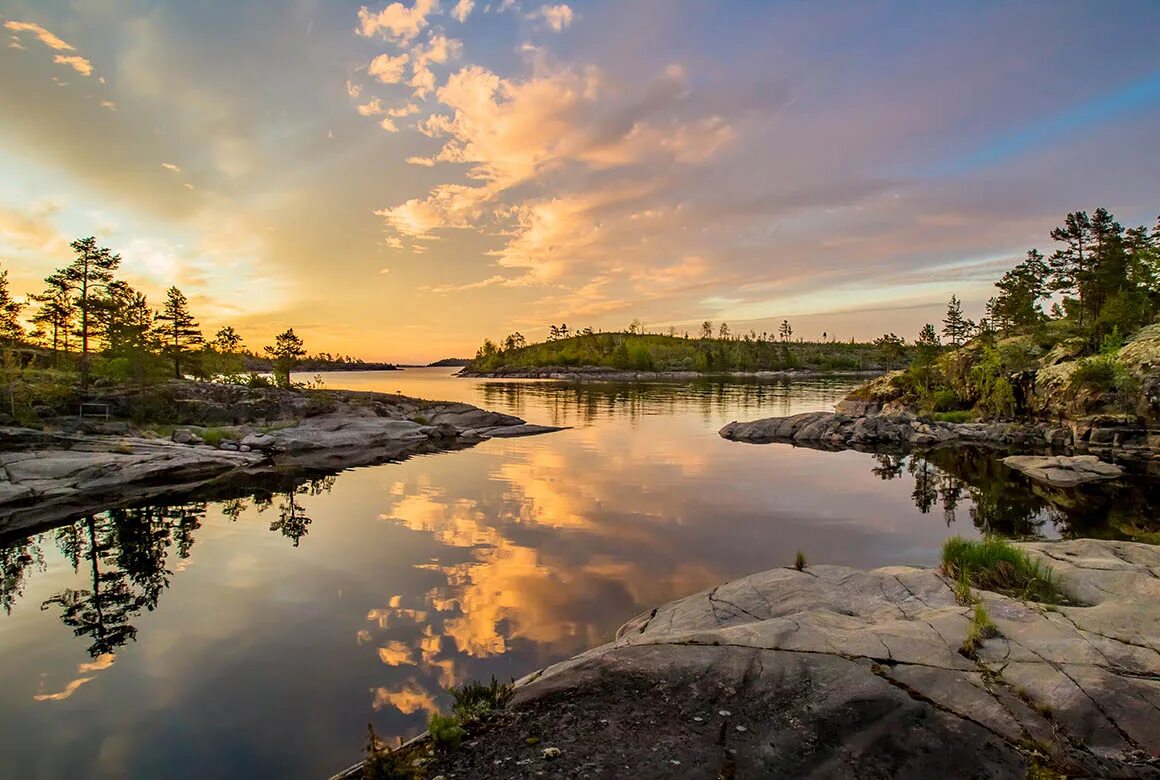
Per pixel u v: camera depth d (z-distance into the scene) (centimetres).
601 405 8300
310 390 5941
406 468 3534
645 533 2033
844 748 637
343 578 1592
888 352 10675
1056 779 576
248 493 2817
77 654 1164
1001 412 5716
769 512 2358
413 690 1005
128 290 5262
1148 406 4169
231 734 890
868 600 1132
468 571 1638
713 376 17900
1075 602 1081
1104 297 7038
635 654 900
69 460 3003
